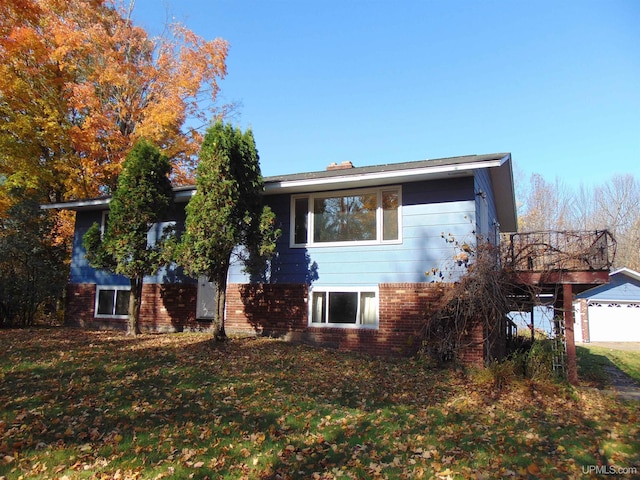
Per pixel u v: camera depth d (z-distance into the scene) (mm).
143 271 12812
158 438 5672
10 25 17828
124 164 12961
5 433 5605
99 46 20734
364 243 12461
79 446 5363
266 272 13547
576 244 10781
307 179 12359
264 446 5551
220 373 8828
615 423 6980
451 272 11414
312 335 12695
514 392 8609
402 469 5008
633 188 44406
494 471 4992
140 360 9562
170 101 20625
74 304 16656
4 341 11352
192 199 11469
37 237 17500
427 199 11930
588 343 26234
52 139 19984
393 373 9836
